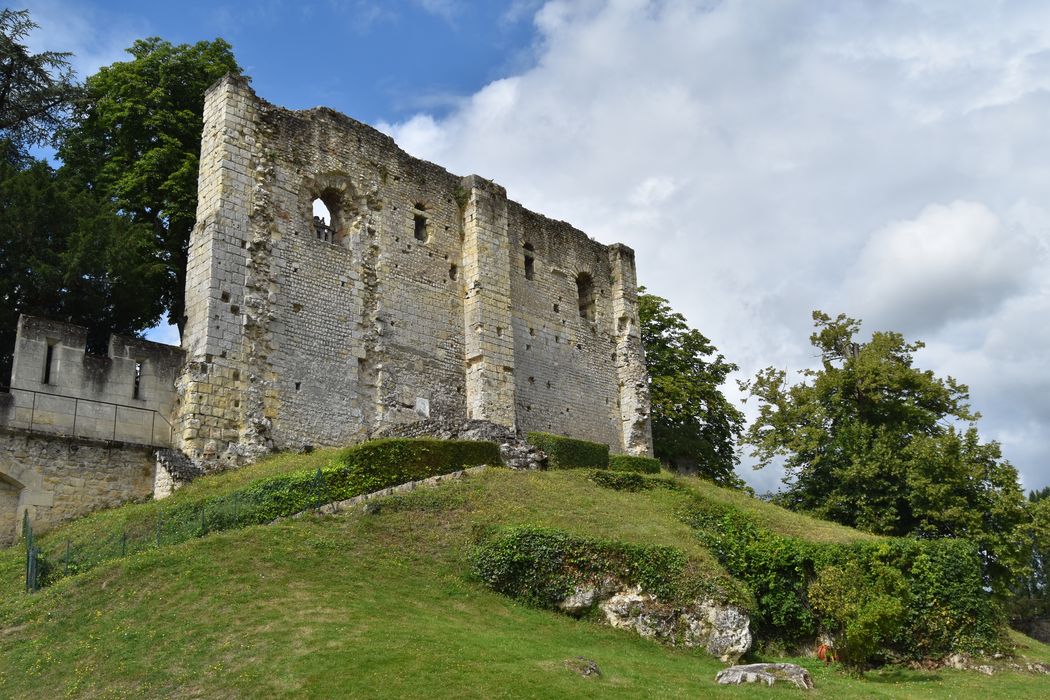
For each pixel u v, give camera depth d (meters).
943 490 39.72
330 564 22.62
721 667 22.30
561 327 44.56
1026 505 39.94
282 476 26.55
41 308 32.06
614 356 47.22
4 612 20.39
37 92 37.78
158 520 24.17
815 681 22.20
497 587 23.66
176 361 31.31
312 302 34.44
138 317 34.88
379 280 37.03
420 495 26.86
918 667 26.80
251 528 23.86
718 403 53.38
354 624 19.38
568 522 26.84
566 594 23.61
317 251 35.16
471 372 39.22
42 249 31.88
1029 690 24.42
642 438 46.09
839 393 45.09
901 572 27.95
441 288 39.50
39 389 28.34
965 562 28.58
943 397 44.34
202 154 33.84
